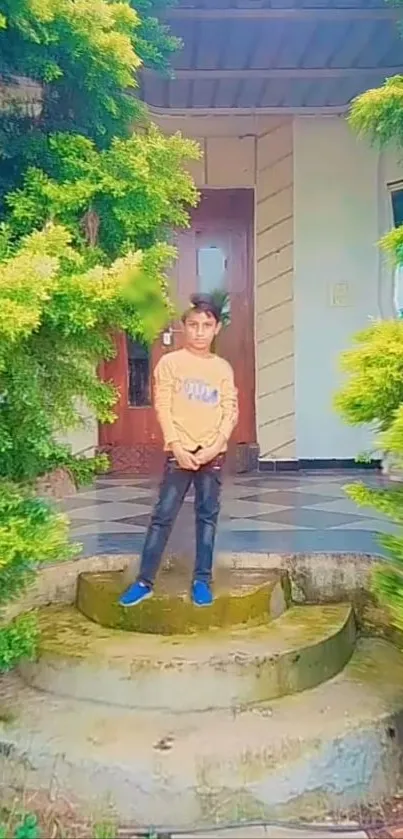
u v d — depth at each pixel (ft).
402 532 10.17
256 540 12.60
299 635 9.62
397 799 8.41
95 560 11.38
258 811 7.89
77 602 10.78
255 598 9.97
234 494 18.01
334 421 22.72
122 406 22.26
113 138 9.62
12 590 8.64
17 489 8.59
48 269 7.63
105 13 8.76
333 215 22.44
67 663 9.02
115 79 9.32
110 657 8.88
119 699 8.77
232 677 8.73
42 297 7.52
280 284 22.70
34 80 9.36
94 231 9.32
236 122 22.24
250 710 8.68
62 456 8.86
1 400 8.32
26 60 8.88
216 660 8.75
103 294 8.04
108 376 22.24
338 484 19.62
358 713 8.68
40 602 10.84
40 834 7.67
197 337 9.91
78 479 9.74
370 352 8.58
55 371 8.67
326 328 22.63
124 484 19.81
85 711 8.72
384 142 10.46
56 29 8.63
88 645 9.25
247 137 22.36
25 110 9.64
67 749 8.10
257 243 22.75
